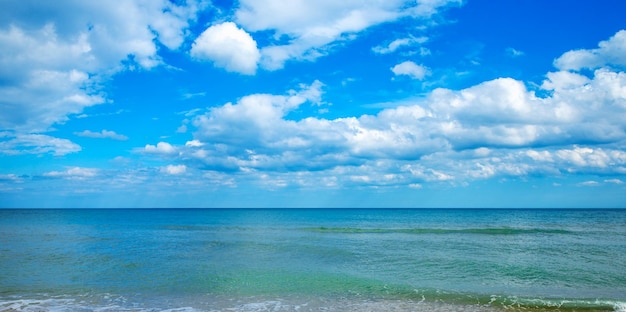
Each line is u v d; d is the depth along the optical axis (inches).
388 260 969.5
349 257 1019.9
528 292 653.9
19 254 1077.1
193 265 904.3
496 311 548.1
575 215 4360.2
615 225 2329.0
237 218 3818.9
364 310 551.5
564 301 594.9
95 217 3983.8
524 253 1090.7
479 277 769.6
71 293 647.1
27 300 602.2
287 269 853.8
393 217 3959.2
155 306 572.1
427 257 1019.3
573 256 1034.1
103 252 1121.4
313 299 610.9
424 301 598.5
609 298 613.9
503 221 2920.8
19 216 4303.6
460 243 1339.8
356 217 4013.3
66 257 1023.6
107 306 571.8
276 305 576.7
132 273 808.9
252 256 1040.2
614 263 922.7
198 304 583.2
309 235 1672.0
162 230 1995.6
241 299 610.2
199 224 2620.6
